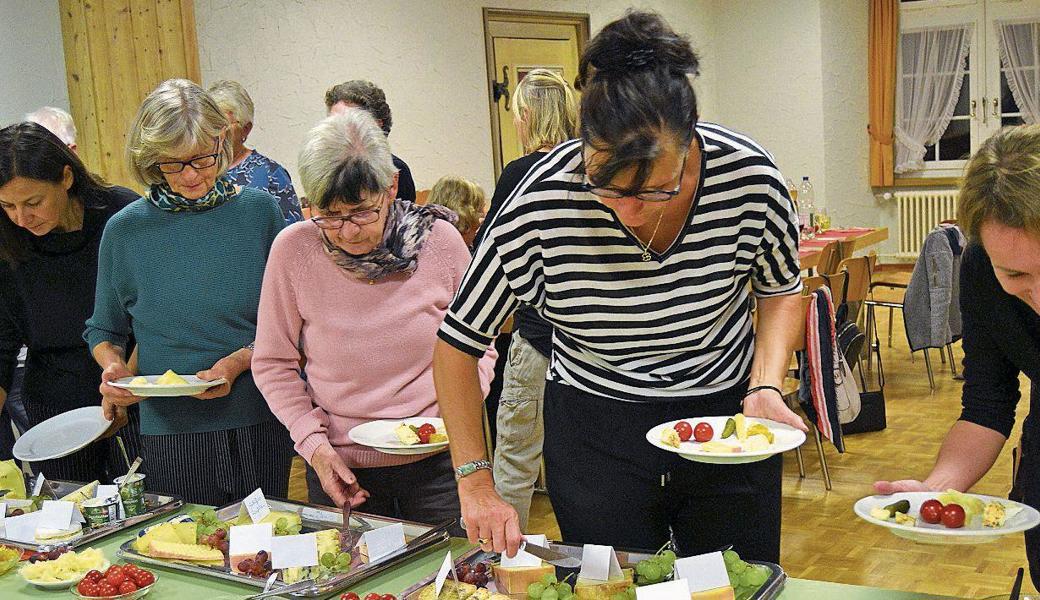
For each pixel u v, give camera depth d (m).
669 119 1.36
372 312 2.19
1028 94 9.27
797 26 9.47
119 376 2.44
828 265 5.96
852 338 4.24
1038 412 1.62
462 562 1.83
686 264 1.66
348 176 2.02
